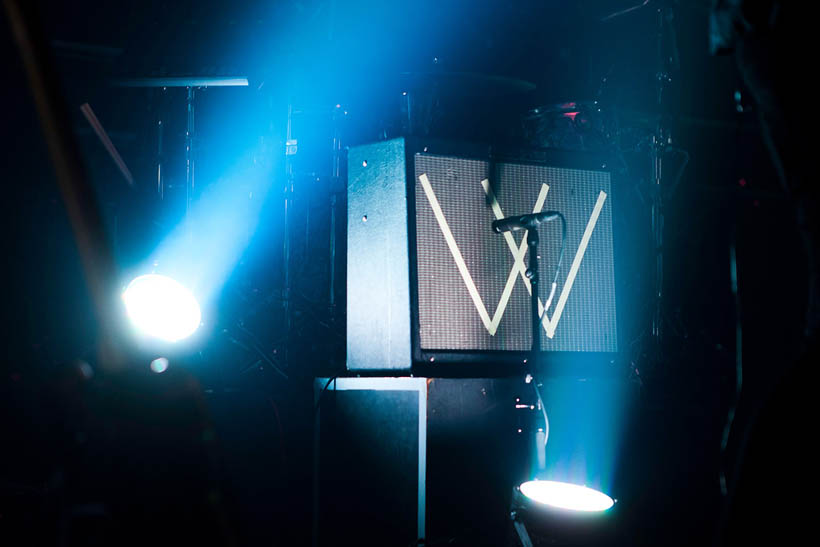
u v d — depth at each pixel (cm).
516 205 274
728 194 495
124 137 399
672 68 364
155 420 61
